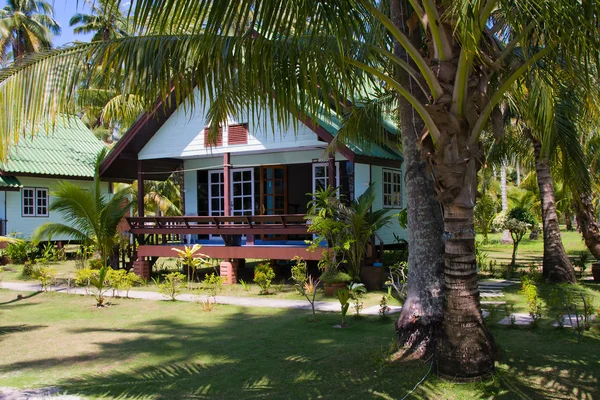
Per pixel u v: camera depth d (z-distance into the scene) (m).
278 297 12.27
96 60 5.60
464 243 5.57
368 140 11.49
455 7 4.38
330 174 13.02
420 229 6.82
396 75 7.15
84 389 5.88
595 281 13.72
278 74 5.39
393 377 5.76
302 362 6.59
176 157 16.64
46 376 6.45
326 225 12.34
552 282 13.20
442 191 5.50
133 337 8.50
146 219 15.76
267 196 16.58
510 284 13.43
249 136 15.08
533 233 34.88
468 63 4.98
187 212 17.88
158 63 5.47
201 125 15.81
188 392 5.67
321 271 15.09
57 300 12.59
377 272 12.79
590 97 7.12
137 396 5.60
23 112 5.54
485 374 5.55
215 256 14.95
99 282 11.83
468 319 5.58
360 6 5.55
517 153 15.99
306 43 5.27
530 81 7.05
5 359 7.26
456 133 5.27
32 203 23.30
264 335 8.30
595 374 5.75
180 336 8.48
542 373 5.79
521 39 5.39
